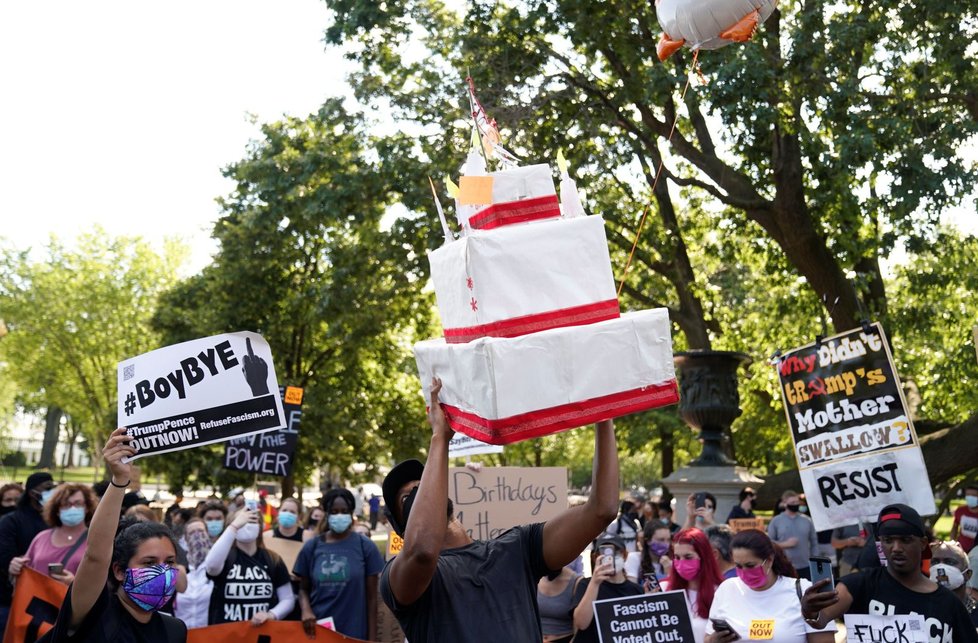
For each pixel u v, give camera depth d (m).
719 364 15.34
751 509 14.63
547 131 18.98
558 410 3.13
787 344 24.38
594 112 18.61
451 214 18.97
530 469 8.00
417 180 19.11
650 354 3.19
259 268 29.92
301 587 8.36
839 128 15.76
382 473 38.47
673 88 17.00
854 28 15.41
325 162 20.20
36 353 50.00
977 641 5.05
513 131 18.00
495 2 19.00
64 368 50.47
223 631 7.73
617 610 6.45
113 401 50.59
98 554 4.17
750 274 25.09
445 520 3.23
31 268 49.03
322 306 22.28
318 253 29.91
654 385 3.18
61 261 49.41
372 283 23.48
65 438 98.81
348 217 21.08
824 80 15.56
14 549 8.10
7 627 7.07
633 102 18.08
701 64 15.79
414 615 3.31
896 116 15.52
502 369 3.11
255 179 22.66
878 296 20.28
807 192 17.61
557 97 18.30
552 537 3.51
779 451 32.25
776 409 27.08
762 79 15.16
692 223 23.61
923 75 16.20
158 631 4.45
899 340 23.70
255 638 7.79
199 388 5.48
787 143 17.75
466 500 7.90
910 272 20.44
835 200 16.78
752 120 15.51
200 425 5.48
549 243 3.26
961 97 16.50
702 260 26.16
